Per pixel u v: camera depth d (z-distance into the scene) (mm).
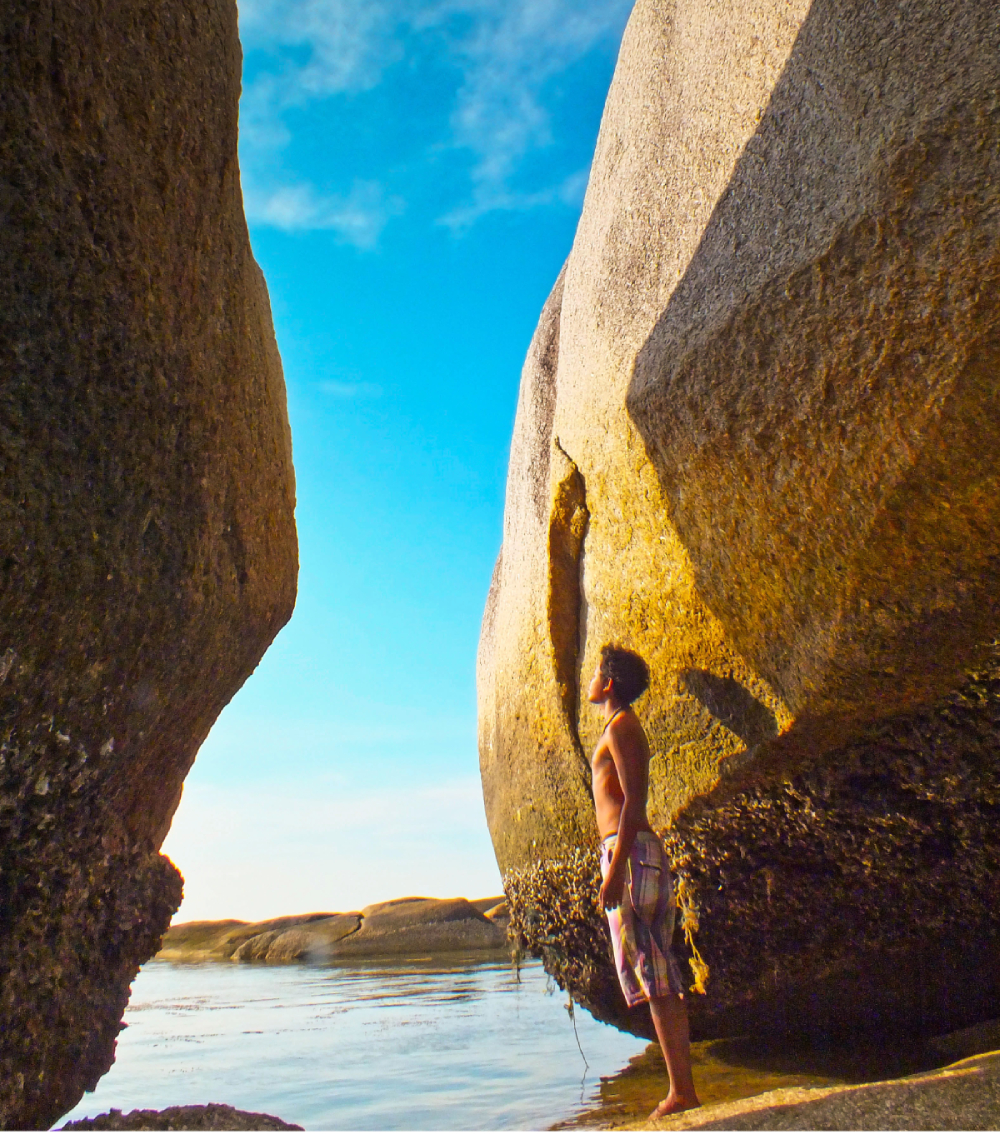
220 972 12648
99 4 1856
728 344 2975
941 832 2711
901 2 2609
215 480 2467
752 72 3426
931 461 2277
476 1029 5285
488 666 5762
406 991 7930
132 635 2158
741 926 3289
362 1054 4469
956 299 2205
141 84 2027
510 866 4820
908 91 2467
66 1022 2115
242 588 2689
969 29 2344
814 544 2635
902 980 3115
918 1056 3139
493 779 5238
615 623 3838
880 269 2428
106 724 2162
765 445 2799
